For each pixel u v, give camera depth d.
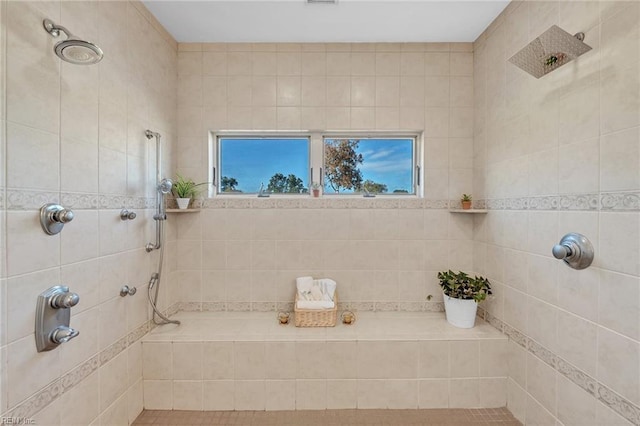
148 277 1.91
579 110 1.34
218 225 2.32
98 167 1.46
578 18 1.34
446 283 2.11
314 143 2.41
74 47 1.07
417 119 2.31
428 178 2.32
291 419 1.78
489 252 2.09
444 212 2.32
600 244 1.24
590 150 1.28
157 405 1.85
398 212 2.32
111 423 1.57
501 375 1.88
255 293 2.33
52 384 1.22
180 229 2.31
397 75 2.30
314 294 2.17
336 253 2.33
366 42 2.30
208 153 2.33
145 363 1.85
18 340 1.07
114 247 1.59
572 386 1.39
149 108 1.92
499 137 1.96
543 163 1.57
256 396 1.86
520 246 1.76
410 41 2.28
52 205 1.18
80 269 1.35
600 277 1.24
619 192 1.16
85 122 1.38
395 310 2.33
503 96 1.92
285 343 1.86
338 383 1.86
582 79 1.32
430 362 1.87
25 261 1.10
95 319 1.45
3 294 1.03
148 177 1.90
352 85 2.30
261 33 2.17
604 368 1.23
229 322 2.12
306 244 2.32
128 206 1.70
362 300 2.33
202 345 1.85
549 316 1.53
